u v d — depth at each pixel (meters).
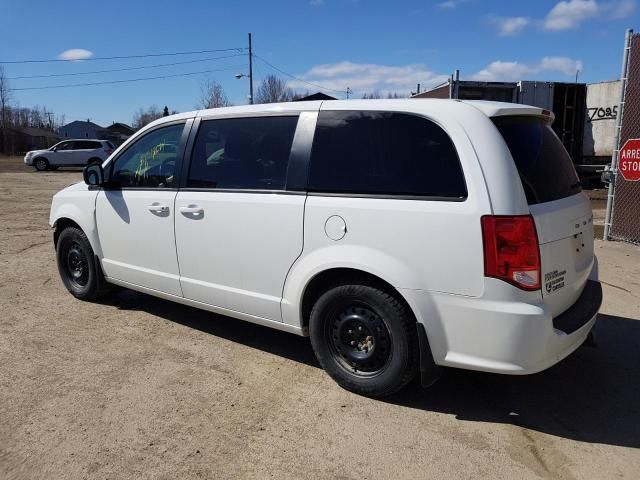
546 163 3.48
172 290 4.66
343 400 3.65
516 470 2.93
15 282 6.39
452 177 3.20
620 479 2.86
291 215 3.74
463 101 3.41
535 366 3.11
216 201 4.17
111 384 3.85
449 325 3.21
